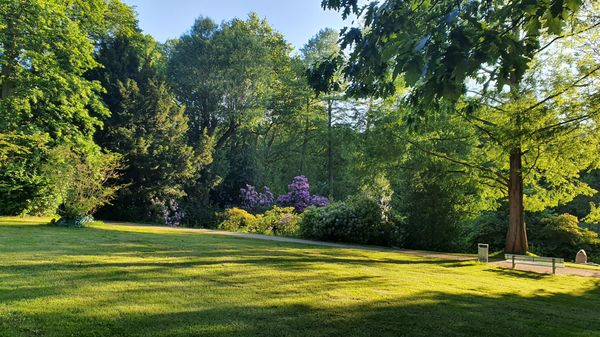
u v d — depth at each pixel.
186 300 4.99
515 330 4.86
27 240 9.19
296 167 38.25
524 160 15.08
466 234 22.12
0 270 5.89
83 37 17.98
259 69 30.05
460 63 2.67
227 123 32.06
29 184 16.11
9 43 16.11
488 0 3.60
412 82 2.92
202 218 25.33
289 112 35.03
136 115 22.69
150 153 22.89
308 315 4.75
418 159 16.56
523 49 2.86
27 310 4.16
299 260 9.21
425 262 11.33
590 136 11.33
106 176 16.77
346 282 6.91
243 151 32.19
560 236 19.92
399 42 3.19
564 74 12.39
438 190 16.50
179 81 30.08
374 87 5.40
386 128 16.61
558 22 2.85
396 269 9.19
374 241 16.89
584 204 26.56
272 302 5.20
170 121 24.45
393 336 4.26
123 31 24.58
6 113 16.19
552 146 11.84
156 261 7.56
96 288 5.25
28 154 16.66
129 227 15.57
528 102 11.52
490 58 2.87
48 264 6.55
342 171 36.78
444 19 2.91
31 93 16.30
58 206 16.39
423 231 16.27
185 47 30.50
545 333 4.85
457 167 16.53
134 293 5.14
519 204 15.15
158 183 23.09
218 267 7.40
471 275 9.45
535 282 9.36
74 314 4.16
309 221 17.69
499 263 12.72
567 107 10.98
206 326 4.09
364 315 4.92
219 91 29.22
